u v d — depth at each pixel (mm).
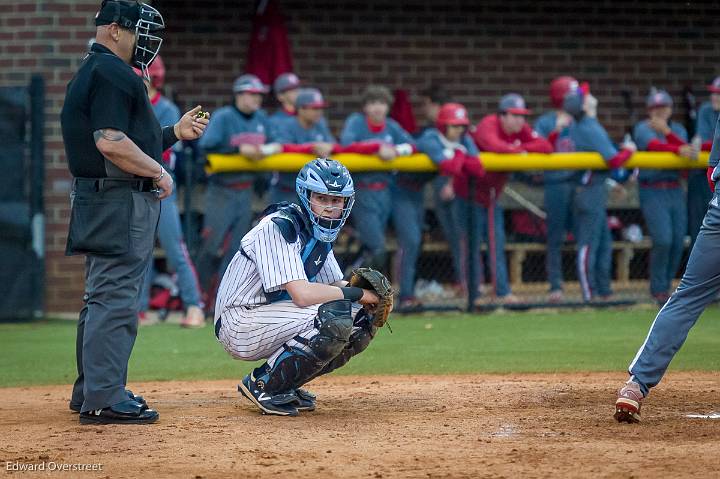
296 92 41344
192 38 50219
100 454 17219
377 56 51750
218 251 39844
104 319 19844
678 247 42812
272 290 20125
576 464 16047
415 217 41062
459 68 52406
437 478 15352
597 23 53344
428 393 23828
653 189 42031
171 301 42406
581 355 30797
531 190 42938
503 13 52594
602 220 42281
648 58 53844
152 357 31438
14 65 42625
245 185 39250
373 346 33062
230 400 23250
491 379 26531
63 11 42500
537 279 45250
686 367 28141
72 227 20062
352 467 16078
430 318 40469
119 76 19688
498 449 17266
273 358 20703
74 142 19906
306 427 19469
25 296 40906
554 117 46438
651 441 17766
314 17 51219
